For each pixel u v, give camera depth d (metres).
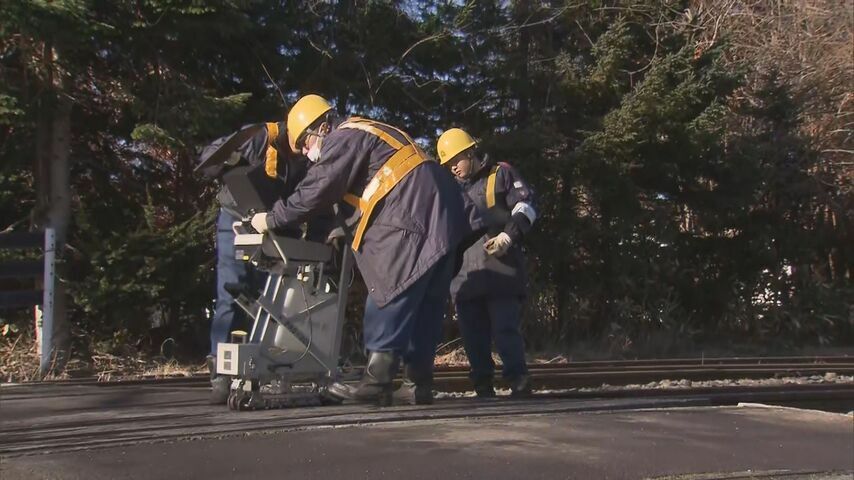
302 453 4.73
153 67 12.77
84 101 13.59
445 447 4.92
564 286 17.92
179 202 14.89
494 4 16.89
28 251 12.52
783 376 13.20
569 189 17.02
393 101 16.55
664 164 17.20
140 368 12.65
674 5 17.78
